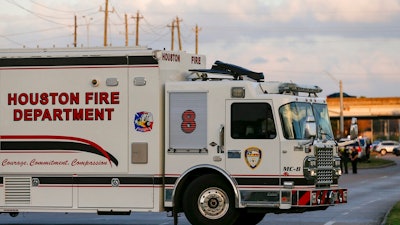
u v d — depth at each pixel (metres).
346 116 162.50
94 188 23.16
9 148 23.69
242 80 23.05
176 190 22.75
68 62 23.39
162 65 22.97
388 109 160.75
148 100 22.92
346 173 70.56
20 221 27.08
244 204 22.42
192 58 24.06
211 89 22.67
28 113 23.61
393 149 146.00
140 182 22.92
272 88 23.03
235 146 22.52
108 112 23.12
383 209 31.80
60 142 23.39
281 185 22.31
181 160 22.75
